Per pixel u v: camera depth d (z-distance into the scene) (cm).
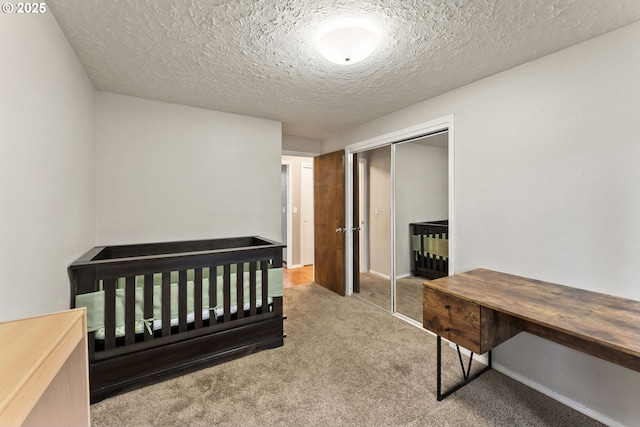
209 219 282
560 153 170
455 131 229
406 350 229
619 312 130
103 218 234
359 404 166
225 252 214
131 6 130
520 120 188
